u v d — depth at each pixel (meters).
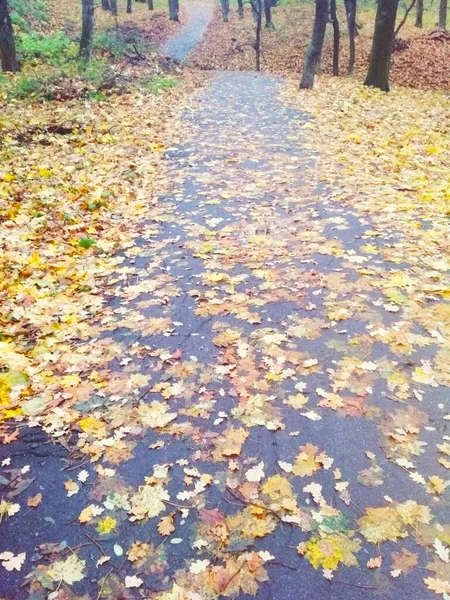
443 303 4.55
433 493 2.88
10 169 8.48
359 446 3.19
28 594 2.43
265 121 12.41
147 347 4.16
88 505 2.87
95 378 3.82
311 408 3.50
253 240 6.00
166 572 2.51
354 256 5.44
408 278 4.93
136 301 4.86
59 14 29.77
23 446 3.25
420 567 2.50
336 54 21.78
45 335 4.35
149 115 12.81
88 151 9.82
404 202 6.94
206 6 46.78
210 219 6.68
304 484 2.95
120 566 2.55
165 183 8.12
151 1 38.59
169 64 21.62
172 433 3.32
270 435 3.29
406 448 3.17
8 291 4.98
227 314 4.56
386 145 10.02
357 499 2.85
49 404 3.57
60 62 18.75
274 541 2.64
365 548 2.60
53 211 6.91
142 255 5.78
